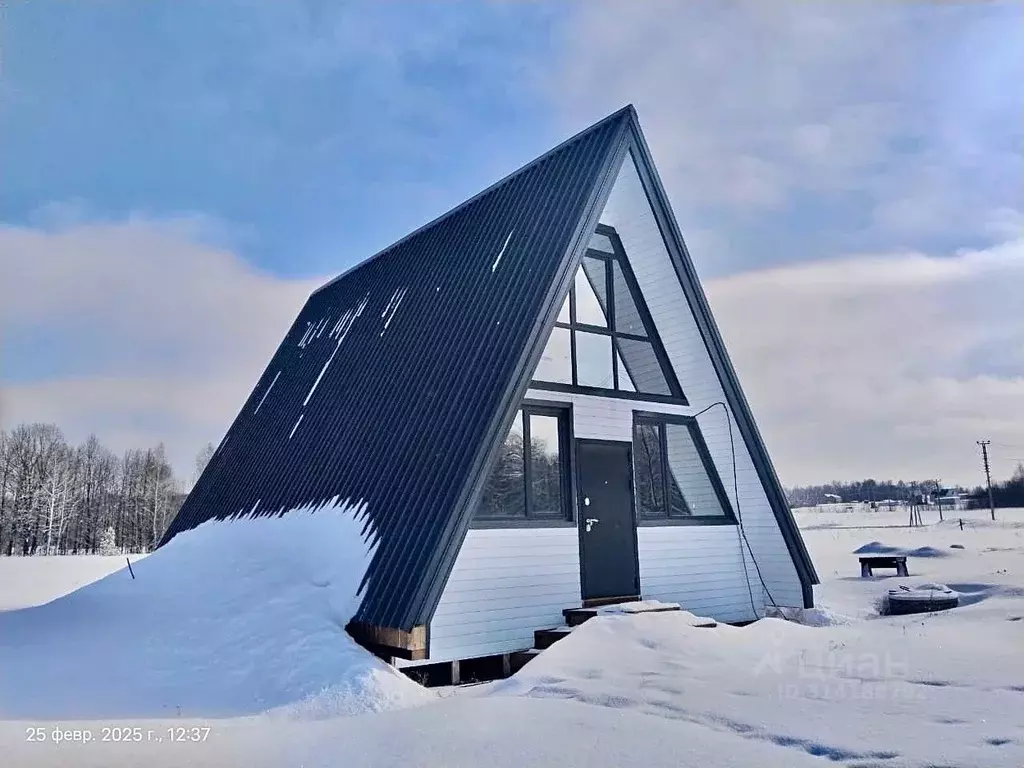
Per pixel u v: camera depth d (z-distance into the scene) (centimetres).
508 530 964
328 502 1064
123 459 5962
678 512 1218
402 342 1194
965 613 1052
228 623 919
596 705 588
